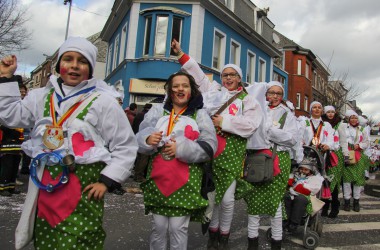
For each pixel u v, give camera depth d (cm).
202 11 1611
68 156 203
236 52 1958
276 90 434
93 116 214
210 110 376
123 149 221
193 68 425
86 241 207
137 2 1617
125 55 1686
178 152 275
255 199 386
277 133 387
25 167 852
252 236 384
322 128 566
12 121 219
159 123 302
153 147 283
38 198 210
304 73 3150
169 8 1559
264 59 2269
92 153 211
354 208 709
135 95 1576
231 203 363
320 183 431
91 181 212
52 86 227
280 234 390
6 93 214
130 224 478
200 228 488
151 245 295
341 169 628
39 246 208
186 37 1577
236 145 362
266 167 372
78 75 220
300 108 3095
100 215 213
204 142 287
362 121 769
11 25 1684
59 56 223
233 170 358
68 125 210
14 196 600
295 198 430
